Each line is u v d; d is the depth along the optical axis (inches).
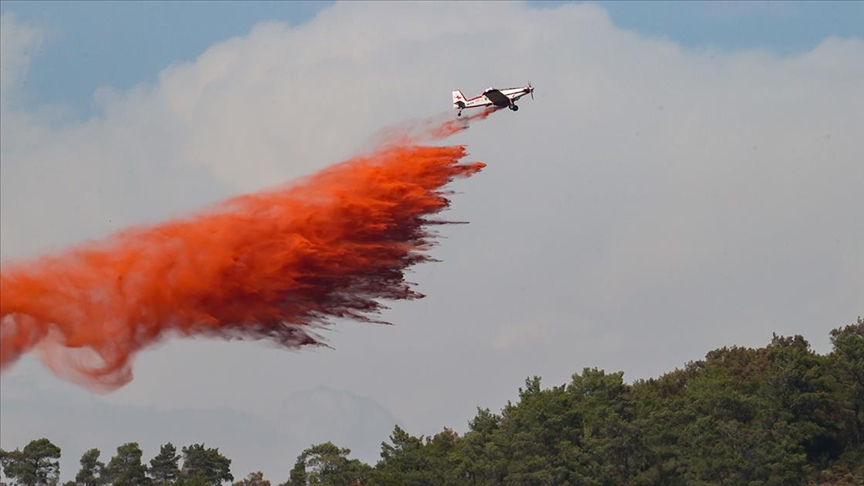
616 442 7568.9
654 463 7568.9
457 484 7554.1
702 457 7490.2
